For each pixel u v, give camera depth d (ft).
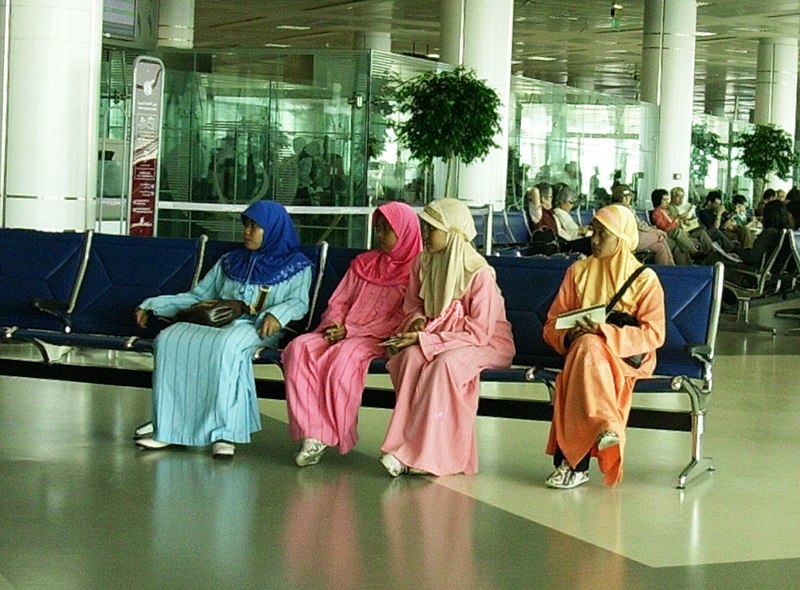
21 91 30.99
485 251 43.42
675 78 77.61
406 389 19.89
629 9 85.81
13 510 16.94
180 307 22.11
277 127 45.29
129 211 31.89
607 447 18.66
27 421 23.04
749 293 44.16
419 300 20.97
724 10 84.12
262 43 118.42
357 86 44.37
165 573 14.48
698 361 19.99
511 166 59.88
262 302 21.67
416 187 48.55
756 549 16.33
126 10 54.75
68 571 14.44
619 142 72.59
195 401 20.76
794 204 60.34
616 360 19.25
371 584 14.33
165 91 46.32
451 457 19.89
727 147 108.17
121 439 21.79
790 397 29.19
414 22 97.35
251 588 14.07
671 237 50.67
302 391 20.45
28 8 30.81
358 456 21.22
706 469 20.99
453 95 45.37
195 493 18.25
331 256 22.26
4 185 31.27
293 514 17.28
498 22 53.57
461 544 16.08
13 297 23.63
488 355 20.31
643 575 15.01
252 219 21.76
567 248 45.44
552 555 15.74
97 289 23.24
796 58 102.12
